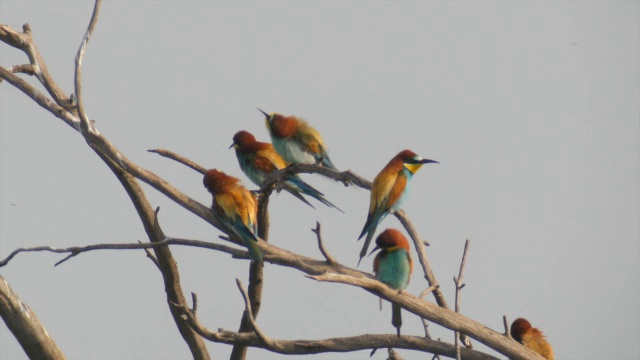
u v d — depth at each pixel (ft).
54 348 49.06
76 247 44.16
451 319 42.11
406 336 42.78
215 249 43.55
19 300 47.83
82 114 44.42
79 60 43.57
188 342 56.29
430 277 46.06
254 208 44.91
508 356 42.29
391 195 48.78
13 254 44.96
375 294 41.52
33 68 51.78
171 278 55.21
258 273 51.31
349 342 42.09
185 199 45.27
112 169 51.67
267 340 40.50
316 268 42.37
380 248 41.88
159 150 49.32
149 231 53.78
